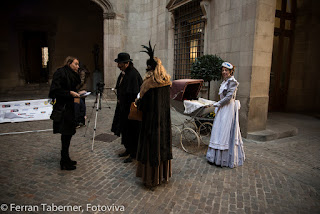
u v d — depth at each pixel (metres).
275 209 2.55
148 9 9.98
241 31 5.17
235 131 3.59
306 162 3.89
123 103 3.69
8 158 3.75
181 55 8.23
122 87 3.71
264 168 3.61
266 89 5.29
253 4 4.82
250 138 5.07
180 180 3.18
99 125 6.12
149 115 2.82
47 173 3.26
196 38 7.32
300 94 8.79
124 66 3.65
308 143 4.93
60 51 13.48
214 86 6.31
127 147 3.86
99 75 12.33
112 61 10.30
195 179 3.21
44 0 12.98
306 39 8.55
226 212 2.48
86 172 3.33
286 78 8.52
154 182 2.89
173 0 8.09
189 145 4.61
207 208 2.54
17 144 4.44
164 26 8.88
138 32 10.41
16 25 12.80
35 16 12.97
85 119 6.44
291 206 2.61
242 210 2.52
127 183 3.05
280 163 3.82
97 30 13.80
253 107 5.11
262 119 5.35
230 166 3.60
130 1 10.28
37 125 5.92
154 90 2.80
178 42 8.34
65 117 3.23
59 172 3.30
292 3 8.12
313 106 8.88
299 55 8.56
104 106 8.98
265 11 4.88
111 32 10.06
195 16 7.20
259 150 4.42
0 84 12.58
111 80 10.44
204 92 6.75
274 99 8.44
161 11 9.02
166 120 2.94
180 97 4.21
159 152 2.83
